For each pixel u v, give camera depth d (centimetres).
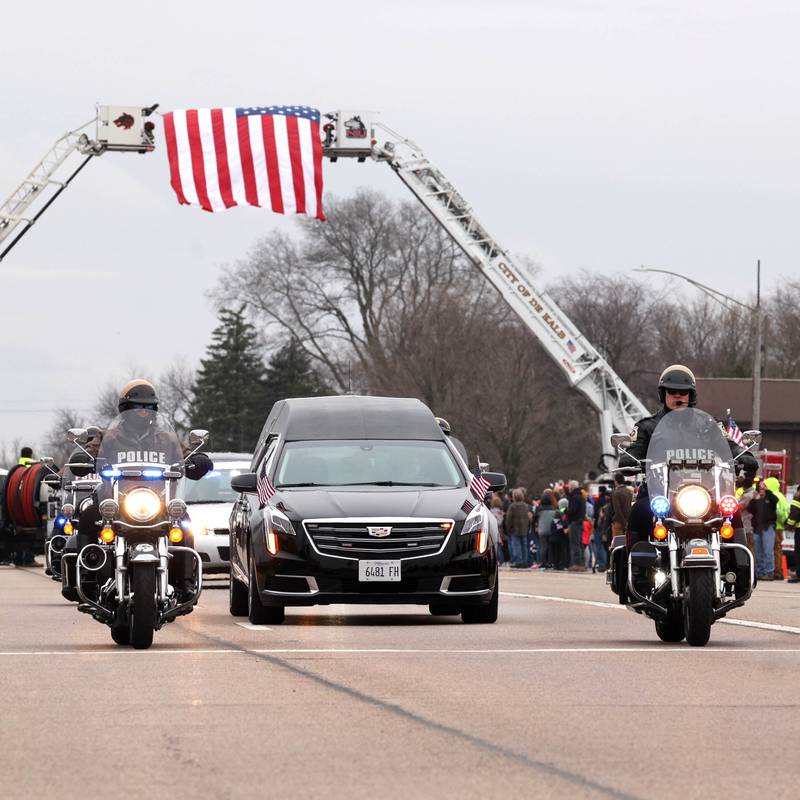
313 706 2788
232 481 5078
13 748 2348
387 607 5825
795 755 2270
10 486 11825
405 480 5091
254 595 4884
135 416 3953
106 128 15100
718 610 3912
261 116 13288
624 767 2177
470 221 15075
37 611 5647
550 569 11656
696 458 3931
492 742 2389
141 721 2614
